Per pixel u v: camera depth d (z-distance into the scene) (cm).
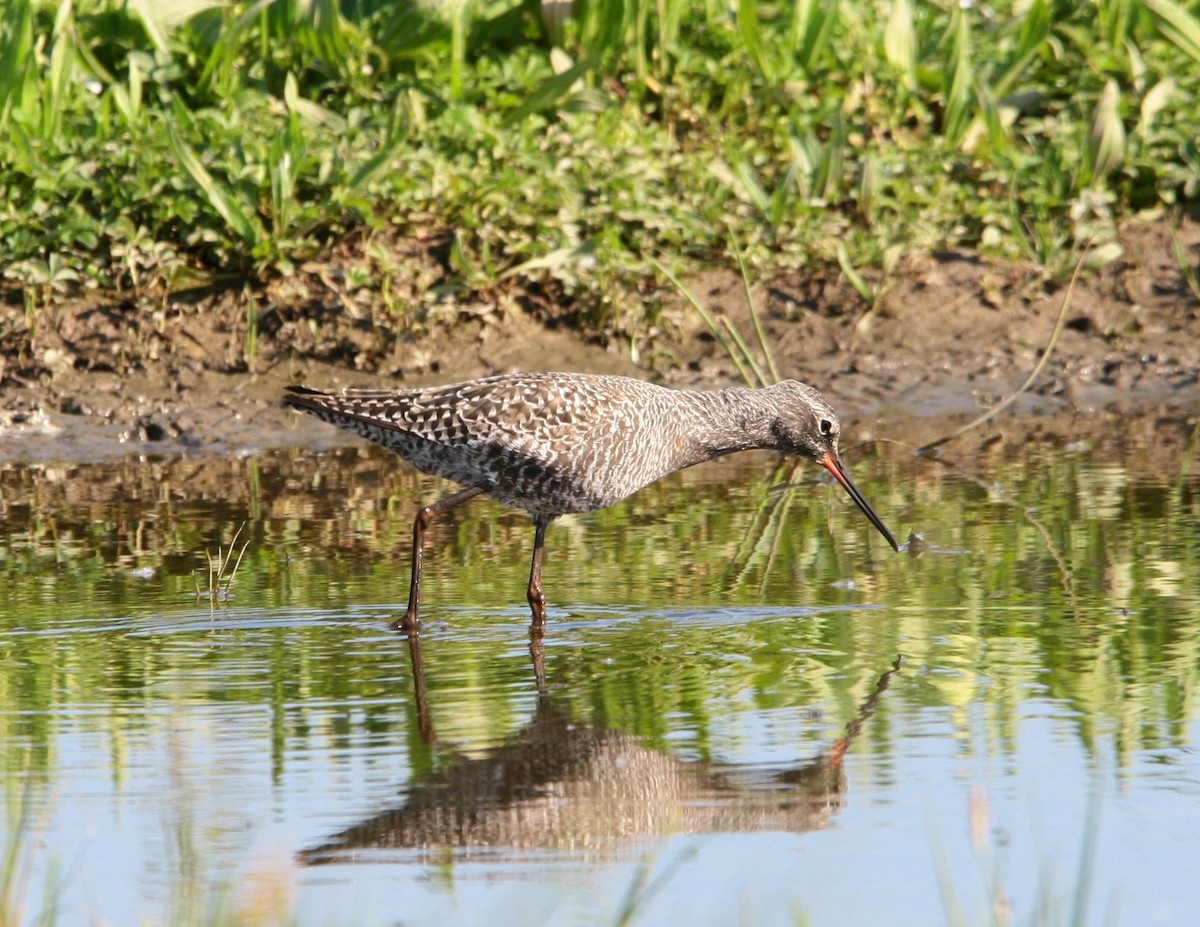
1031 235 1842
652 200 1709
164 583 1114
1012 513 1284
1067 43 2003
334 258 1644
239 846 712
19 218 1587
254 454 1498
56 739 831
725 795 769
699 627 1023
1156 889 681
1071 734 836
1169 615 1027
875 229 1777
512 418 1042
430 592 1104
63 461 1466
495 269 1650
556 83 1722
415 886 679
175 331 1603
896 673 930
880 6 2034
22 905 633
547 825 738
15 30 1641
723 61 1888
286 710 876
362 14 1855
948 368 1688
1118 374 1684
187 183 1603
